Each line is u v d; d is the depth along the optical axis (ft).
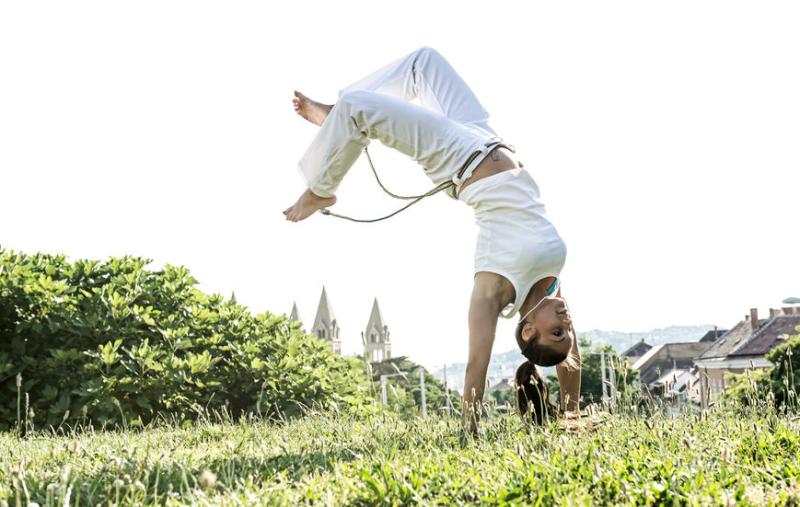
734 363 175.52
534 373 15.01
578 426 13.71
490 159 14.83
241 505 7.73
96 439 15.81
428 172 15.69
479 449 11.87
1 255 31.83
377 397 33.50
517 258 14.12
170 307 32.91
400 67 17.43
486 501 8.12
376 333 424.05
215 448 13.79
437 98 16.79
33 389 27.40
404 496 8.29
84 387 26.17
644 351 368.27
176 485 9.61
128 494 8.39
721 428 13.15
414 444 12.50
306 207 17.35
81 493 8.87
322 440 13.74
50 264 32.68
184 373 28.25
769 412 13.56
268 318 35.19
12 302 28.68
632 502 7.97
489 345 14.32
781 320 176.14
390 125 15.60
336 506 8.20
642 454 10.37
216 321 32.89
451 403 16.05
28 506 7.55
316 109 17.43
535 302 14.65
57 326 28.40
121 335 29.48
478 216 14.83
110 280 33.04
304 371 32.09
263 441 14.11
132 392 26.81
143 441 15.56
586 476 9.12
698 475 8.68
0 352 28.07
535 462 9.68
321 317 427.74
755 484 8.94
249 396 30.81
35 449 13.74
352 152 16.44
